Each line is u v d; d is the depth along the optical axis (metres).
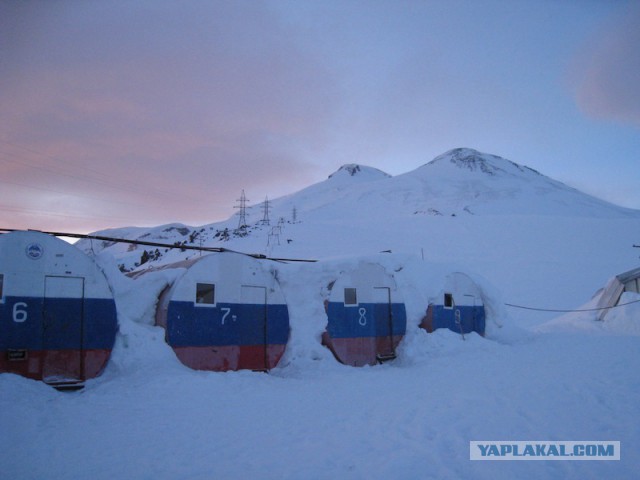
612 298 19.34
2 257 8.19
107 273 10.18
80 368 8.69
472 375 10.12
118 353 9.12
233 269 10.99
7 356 8.01
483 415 6.86
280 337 11.53
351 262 13.31
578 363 11.16
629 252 52.34
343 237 65.00
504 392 8.31
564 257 50.12
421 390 8.74
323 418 6.81
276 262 13.16
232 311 10.83
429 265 15.77
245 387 8.73
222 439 5.82
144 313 10.28
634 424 6.34
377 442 5.72
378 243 61.03
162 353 9.52
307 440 5.79
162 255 65.75
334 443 5.68
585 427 6.26
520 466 4.97
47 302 8.51
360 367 12.23
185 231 199.38
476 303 16.19
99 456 5.18
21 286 8.30
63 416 6.58
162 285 10.70
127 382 8.29
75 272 8.87
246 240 68.25
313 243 62.09
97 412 6.81
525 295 34.41
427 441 5.75
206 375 9.09
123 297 10.12
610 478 4.69
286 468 4.89
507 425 6.38
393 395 8.34
